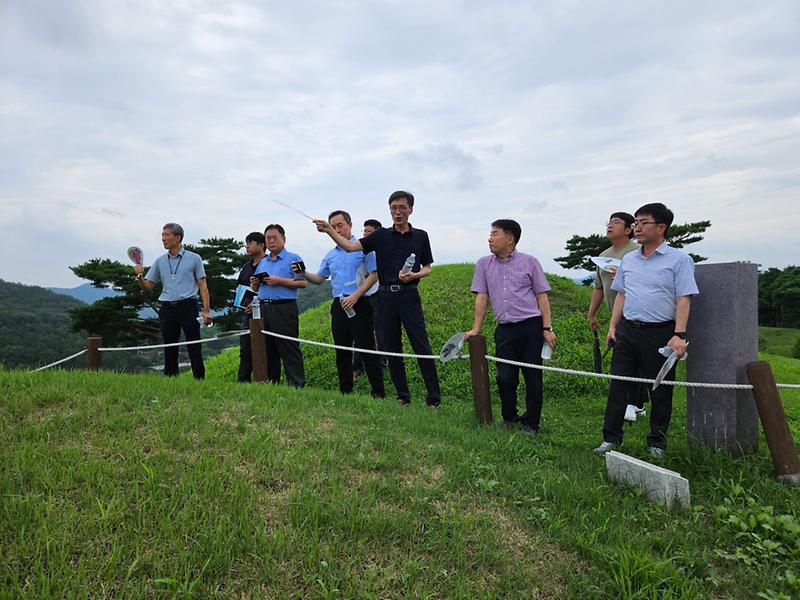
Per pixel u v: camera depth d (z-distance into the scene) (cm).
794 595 286
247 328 789
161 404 468
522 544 316
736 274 454
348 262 700
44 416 423
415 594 259
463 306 1213
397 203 616
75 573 245
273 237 707
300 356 714
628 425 633
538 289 544
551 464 442
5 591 230
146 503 300
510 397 562
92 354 777
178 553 263
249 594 248
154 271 752
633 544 318
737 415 463
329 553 276
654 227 465
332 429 453
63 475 321
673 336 447
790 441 416
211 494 315
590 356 951
